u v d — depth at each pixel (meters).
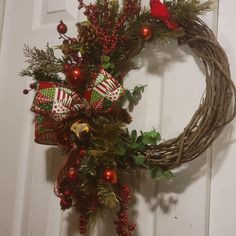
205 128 0.68
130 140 0.72
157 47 0.80
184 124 0.76
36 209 0.87
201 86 0.75
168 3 0.74
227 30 0.77
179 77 0.78
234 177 0.73
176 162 0.69
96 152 0.66
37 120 0.75
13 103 0.94
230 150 0.74
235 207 0.72
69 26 0.90
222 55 0.70
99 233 0.80
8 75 0.95
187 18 0.73
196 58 0.77
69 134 0.72
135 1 0.73
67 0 0.92
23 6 0.96
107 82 0.69
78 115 0.72
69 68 0.71
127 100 0.81
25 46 0.88
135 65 0.82
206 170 0.73
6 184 0.92
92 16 0.73
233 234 0.71
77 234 0.82
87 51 0.75
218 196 0.74
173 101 0.77
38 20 0.95
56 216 0.85
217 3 0.77
